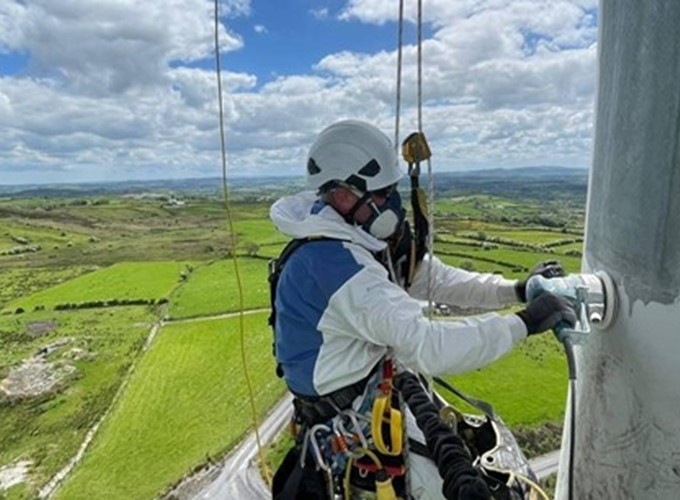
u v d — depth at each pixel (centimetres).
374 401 241
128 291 9794
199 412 5138
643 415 206
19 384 6162
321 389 244
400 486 242
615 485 228
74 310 9012
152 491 4062
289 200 266
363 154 241
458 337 217
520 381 3653
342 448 242
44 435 5103
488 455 249
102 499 4003
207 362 6284
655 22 189
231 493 3900
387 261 255
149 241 15888
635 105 202
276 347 261
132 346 7038
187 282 10025
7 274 12031
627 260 208
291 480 259
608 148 225
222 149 355
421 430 233
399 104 294
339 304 229
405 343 219
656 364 195
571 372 221
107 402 5591
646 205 195
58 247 15338
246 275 9269
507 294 291
